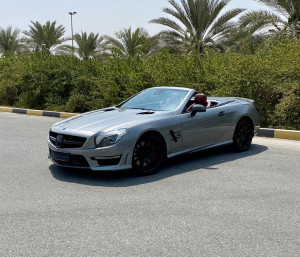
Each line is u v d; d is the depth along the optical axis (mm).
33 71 15914
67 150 5770
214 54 13680
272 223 4113
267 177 5816
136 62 14234
